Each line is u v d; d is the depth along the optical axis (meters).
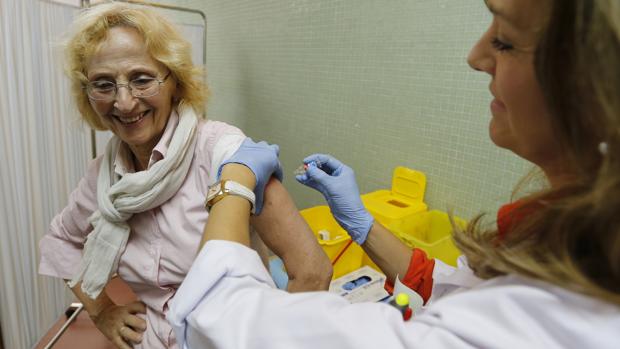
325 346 0.43
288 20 2.01
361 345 0.42
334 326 0.44
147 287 1.07
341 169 1.12
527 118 0.43
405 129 1.59
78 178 1.90
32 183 1.62
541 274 0.39
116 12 0.93
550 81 0.36
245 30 2.33
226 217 0.62
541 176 0.58
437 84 1.44
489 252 0.46
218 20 2.55
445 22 1.37
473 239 0.52
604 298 0.35
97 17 0.92
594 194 0.34
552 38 0.35
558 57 0.36
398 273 0.98
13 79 1.47
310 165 1.09
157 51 0.96
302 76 2.00
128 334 1.09
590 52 0.33
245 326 0.47
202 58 2.48
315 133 1.99
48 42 1.60
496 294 0.41
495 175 1.35
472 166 1.40
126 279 1.08
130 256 1.04
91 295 1.05
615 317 0.35
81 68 0.99
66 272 1.21
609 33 0.32
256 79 2.32
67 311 1.81
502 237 0.50
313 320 0.45
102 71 0.93
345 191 1.05
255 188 0.80
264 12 2.15
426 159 1.54
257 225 0.90
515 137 0.47
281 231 0.89
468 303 0.42
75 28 0.95
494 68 0.47
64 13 1.68
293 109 2.10
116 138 1.12
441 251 1.29
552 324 0.37
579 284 0.36
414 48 1.49
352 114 1.79
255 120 2.39
